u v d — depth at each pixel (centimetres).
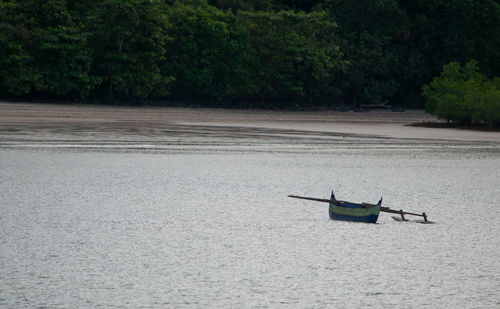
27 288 4100
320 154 13575
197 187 8519
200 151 13450
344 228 6156
